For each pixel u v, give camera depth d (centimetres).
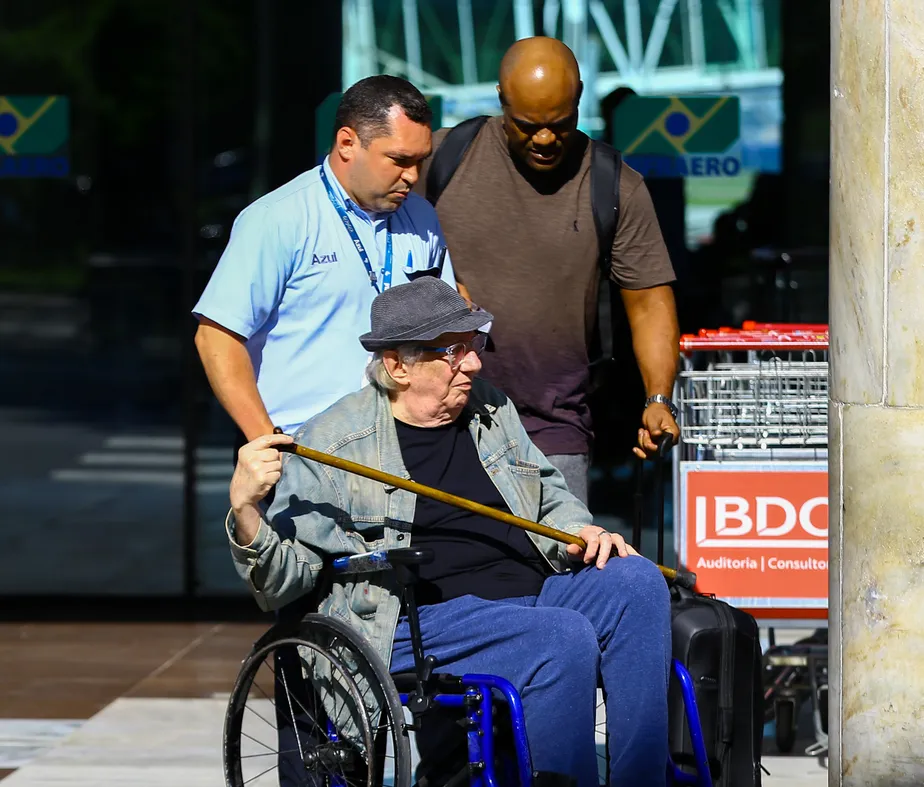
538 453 1503
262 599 1373
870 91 1446
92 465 2770
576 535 1441
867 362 1464
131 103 2647
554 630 1344
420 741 1465
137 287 2708
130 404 2753
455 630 1381
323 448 1423
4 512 2833
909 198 1434
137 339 2728
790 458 1833
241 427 1464
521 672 1349
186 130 2639
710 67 2491
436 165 1697
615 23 2491
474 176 1688
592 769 1336
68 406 2766
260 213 1509
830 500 1533
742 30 2478
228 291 1488
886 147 1439
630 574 1388
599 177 1678
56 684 2244
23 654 2422
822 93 2483
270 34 2597
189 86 2628
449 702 1325
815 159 2494
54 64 2647
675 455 1841
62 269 2712
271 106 2612
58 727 2020
